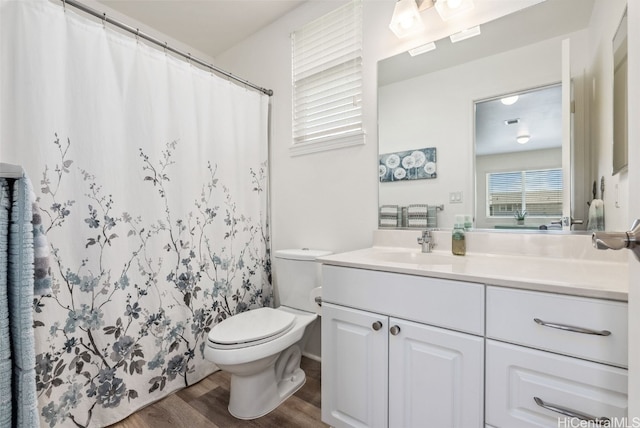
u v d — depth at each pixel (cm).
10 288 63
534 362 84
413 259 142
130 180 148
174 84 165
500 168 137
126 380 145
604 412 75
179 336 166
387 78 167
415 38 158
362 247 176
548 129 127
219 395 162
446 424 100
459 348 97
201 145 177
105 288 138
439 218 153
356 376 122
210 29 223
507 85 136
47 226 122
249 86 220
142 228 152
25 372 62
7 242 63
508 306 88
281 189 215
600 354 76
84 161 132
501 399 90
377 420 116
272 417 144
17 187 64
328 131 192
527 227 132
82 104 132
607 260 112
